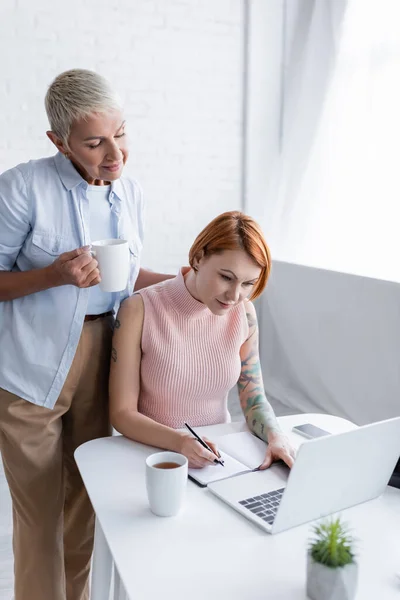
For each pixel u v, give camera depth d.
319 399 3.19
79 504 1.50
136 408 1.30
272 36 3.56
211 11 3.44
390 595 0.79
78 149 1.21
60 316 1.32
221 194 3.67
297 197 3.48
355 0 3.05
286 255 3.56
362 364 2.85
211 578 0.81
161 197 3.54
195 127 3.53
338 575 0.74
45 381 1.32
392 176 2.93
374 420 2.81
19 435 1.33
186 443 1.15
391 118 2.91
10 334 1.32
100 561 1.03
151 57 3.36
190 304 1.32
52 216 1.31
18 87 3.13
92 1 3.19
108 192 1.39
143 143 3.44
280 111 3.67
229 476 1.11
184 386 1.34
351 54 3.11
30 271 1.26
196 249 1.27
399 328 2.61
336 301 2.98
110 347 1.44
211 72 3.51
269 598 0.77
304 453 0.88
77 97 1.17
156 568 0.83
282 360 3.51
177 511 0.97
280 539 0.91
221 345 1.37
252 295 1.31
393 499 1.06
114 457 1.17
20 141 3.18
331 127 3.25
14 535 1.42
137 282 1.64
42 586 1.39
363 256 3.10
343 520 0.98
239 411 3.23
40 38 3.13
